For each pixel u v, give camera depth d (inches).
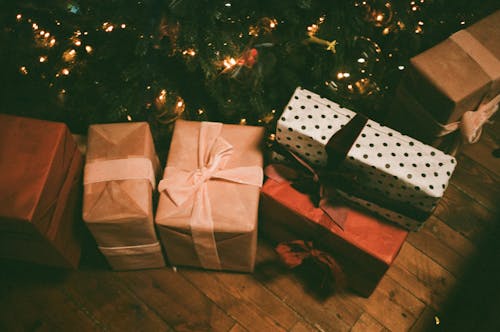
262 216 52.4
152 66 49.9
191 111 55.9
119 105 49.9
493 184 63.4
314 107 44.6
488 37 48.4
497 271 55.6
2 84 52.7
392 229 46.1
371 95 56.2
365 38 53.2
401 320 53.2
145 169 46.7
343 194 46.8
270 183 48.7
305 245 48.1
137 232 46.5
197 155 48.9
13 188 42.3
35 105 55.3
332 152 42.4
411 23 54.5
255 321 52.9
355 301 54.2
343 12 49.0
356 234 45.4
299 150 46.0
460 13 62.5
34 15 48.9
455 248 58.3
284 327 52.6
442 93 44.7
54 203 45.3
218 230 44.7
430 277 56.1
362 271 48.6
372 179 42.9
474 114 47.5
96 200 45.1
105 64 53.1
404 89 49.5
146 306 53.7
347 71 50.8
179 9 43.1
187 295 54.4
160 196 46.3
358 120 43.7
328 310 53.6
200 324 52.7
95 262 56.2
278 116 56.5
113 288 54.7
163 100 50.8
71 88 53.5
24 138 45.1
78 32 49.4
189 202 45.9
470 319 51.8
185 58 49.1
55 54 50.4
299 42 50.0
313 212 46.6
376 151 41.8
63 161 46.6
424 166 41.1
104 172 46.4
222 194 46.4
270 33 49.9
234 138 50.0
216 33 46.3
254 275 55.6
